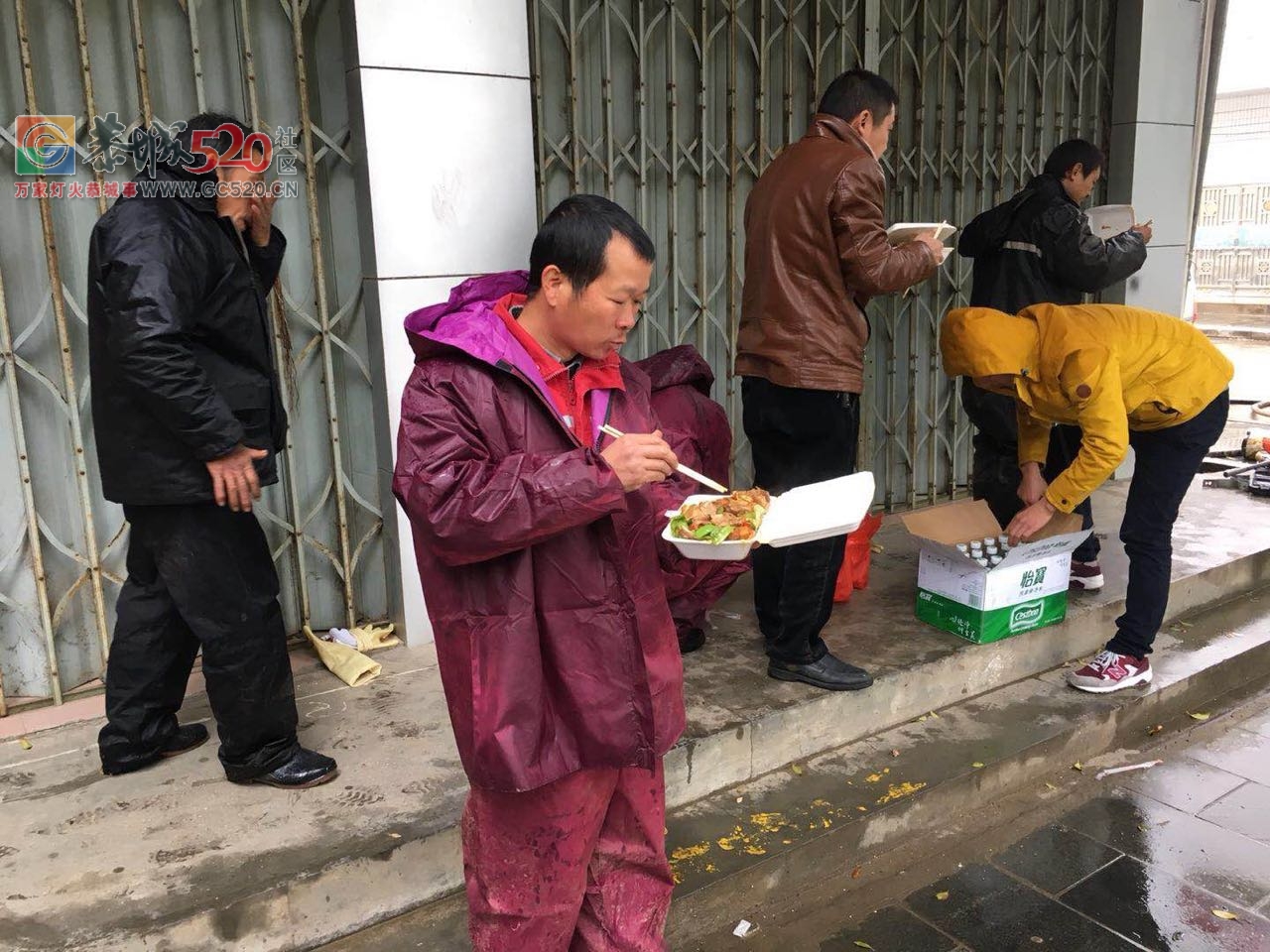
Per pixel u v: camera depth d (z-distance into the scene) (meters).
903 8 4.78
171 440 2.33
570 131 3.81
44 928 2.07
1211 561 4.57
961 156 5.08
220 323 2.40
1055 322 3.32
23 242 2.88
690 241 4.32
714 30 4.18
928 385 5.23
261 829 2.42
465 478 1.57
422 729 2.92
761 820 2.84
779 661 3.29
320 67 3.25
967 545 3.75
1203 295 22.09
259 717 2.53
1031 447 3.65
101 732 2.65
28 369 2.89
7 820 2.46
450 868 2.45
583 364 1.79
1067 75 5.52
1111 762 3.51
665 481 2.09
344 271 3.39
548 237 1.60
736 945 2.56
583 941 1.96
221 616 2.45
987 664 3.65
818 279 3.08
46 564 3.04
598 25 3.85
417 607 3.50
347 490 3.50
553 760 1.69
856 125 3.15
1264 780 3.39
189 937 2.11
